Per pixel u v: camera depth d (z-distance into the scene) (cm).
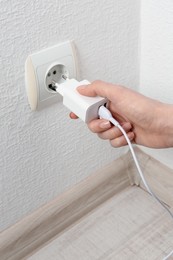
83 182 71
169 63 63
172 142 54
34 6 48
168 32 60
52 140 61
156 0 59
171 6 57
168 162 73
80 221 72
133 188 77
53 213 68
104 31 59
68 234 70
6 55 49
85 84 51
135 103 49
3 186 59
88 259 66
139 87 71
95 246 68
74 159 67
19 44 49
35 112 56
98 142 69
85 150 68
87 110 48
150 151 75
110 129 51
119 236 69
